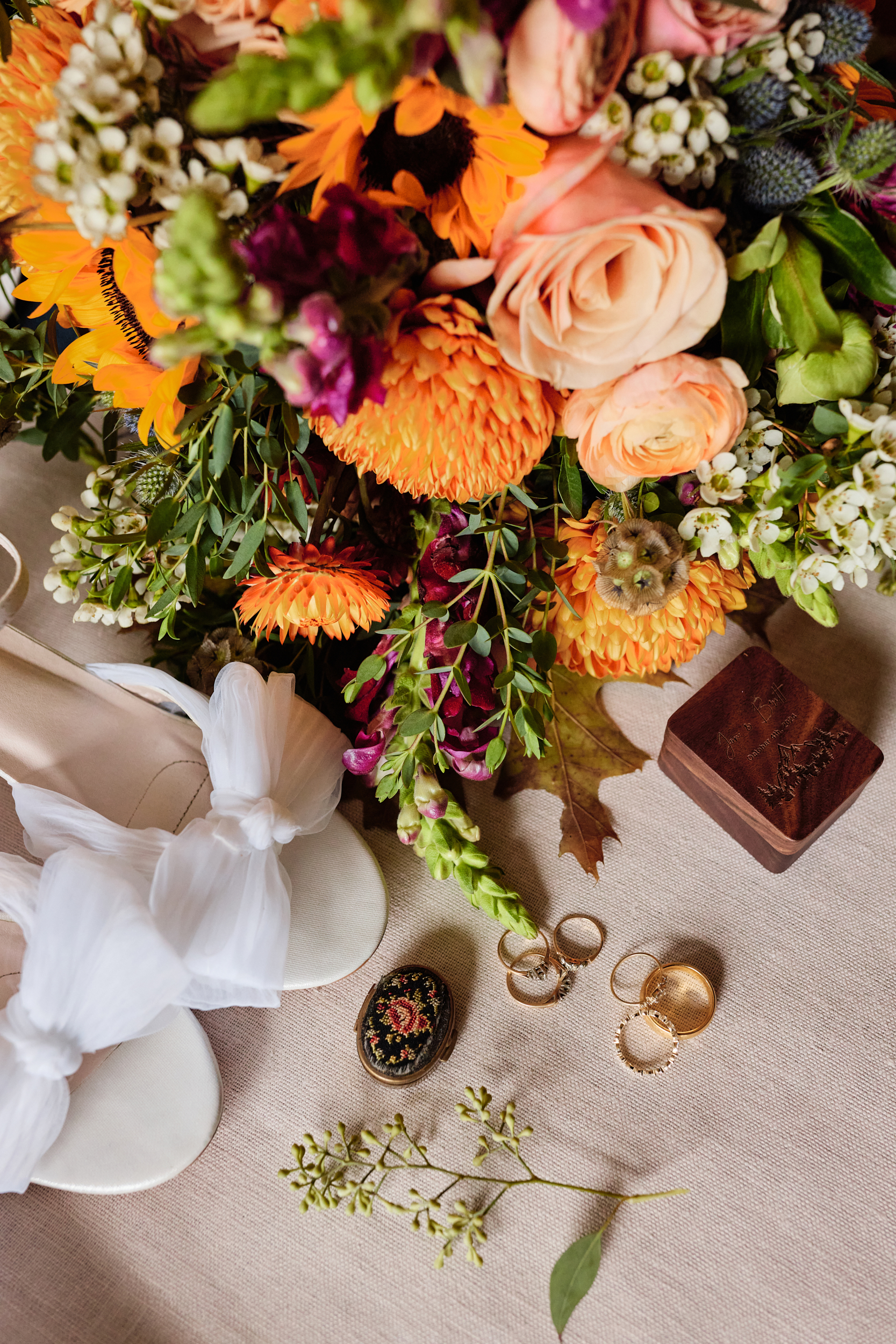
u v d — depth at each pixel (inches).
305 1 14.2
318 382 13.6
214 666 20.3
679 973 19.2
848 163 15.6
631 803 20.1
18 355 18.6
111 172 14.5
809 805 18.4
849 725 18.8
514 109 14.1
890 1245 18.0
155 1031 18.3
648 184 14.8
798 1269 17.9
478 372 15.0
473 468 15.8
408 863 20.1
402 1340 17.9
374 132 14.8
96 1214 18.6
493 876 18.5
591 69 13.9
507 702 17.5
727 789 18.7
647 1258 18.0
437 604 17.4
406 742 17.5
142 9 14.6
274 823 18.6
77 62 14.4
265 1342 18.0
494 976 19.4
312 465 18.1
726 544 17.5
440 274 14.9
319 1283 18.2
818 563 17.2
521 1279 18.0
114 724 21.0
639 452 16.3
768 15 14.8
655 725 20.5
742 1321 17.8
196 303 13.5
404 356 14.9
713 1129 18.5
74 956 17.8
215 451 16.5
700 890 19.7
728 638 21.0
